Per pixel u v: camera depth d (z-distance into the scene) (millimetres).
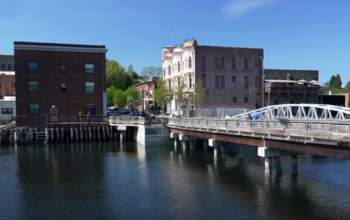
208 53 63344
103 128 47844
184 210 16953
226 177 23641
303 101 68875
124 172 26250
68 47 51000
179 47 68188
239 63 65500
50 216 16609
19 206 18156
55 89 50594
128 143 45531
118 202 18547
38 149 40344
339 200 17828
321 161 28375
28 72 49312
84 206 17984
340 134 15844
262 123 22438
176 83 68375
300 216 15742
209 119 30328
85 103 52094
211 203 17906
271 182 21656
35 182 23359
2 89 76500
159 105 74812
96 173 26031
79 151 38438
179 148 39406
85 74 52156
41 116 49719
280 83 67500
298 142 19078
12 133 45094
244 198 18578
